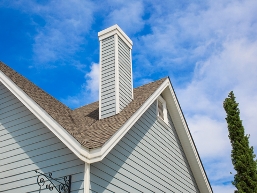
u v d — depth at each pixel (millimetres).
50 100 10320
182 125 12602
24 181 7770
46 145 7875
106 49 11109
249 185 13766
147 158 9719
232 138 15070
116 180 7855
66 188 6844
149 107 10938
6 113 9117
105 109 10047
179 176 11719
